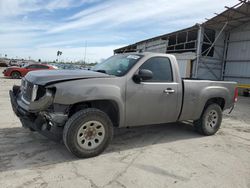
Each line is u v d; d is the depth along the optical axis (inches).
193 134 243.1
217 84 242.5
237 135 252.4
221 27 869.2
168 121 209.3
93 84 161.3
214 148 204.7
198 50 852.6
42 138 197.0
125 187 131.1
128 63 190.9
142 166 158.7
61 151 173.2
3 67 2090.3
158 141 214.1
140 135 228.2
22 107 165.3
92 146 164.7
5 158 157.4
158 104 194.7
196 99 221.5
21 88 184.7
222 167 165.9
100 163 158.6
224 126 291.1
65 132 155.3
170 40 1061.1
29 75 175.5
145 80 189.0
